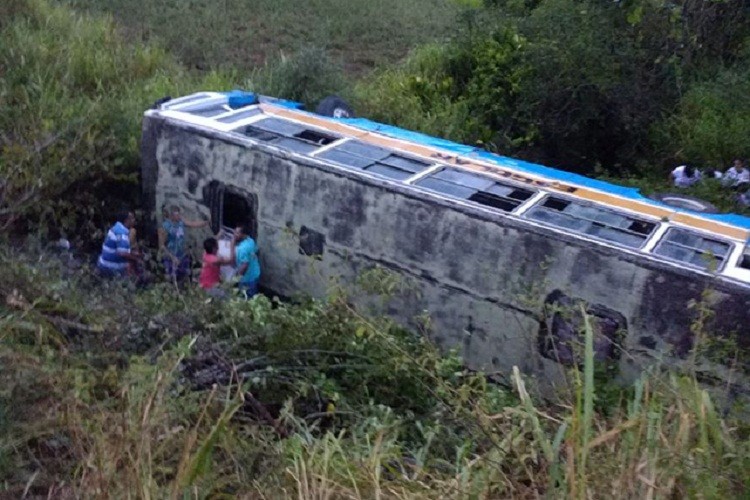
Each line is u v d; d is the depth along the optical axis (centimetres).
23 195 826
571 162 1288
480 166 805
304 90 1209
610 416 501
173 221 888
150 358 530
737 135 1191
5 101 1020
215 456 419
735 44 1423
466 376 595
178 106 932
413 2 2005
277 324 596
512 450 397
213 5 1695
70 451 412
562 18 1262
